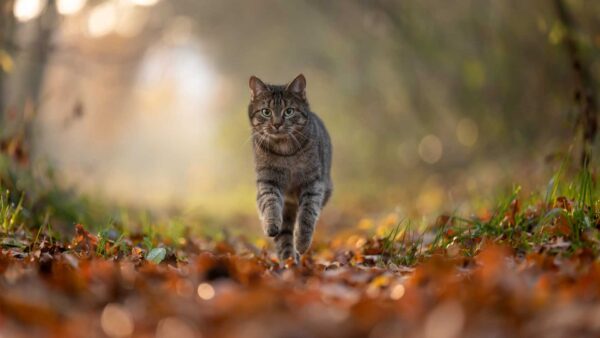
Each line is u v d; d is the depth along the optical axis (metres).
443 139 23.80
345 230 14.23
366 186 24.52
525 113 18.58
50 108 27.64
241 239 11.44
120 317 4.22
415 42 20.11
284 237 8.54
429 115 23.62
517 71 18.00
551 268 5.55
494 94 19.47
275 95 8.39
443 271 5.39
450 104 22.48
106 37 27.52
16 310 4.11
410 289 4.93
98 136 45.84
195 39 35.62
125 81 27.88
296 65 31.97
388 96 25.44
